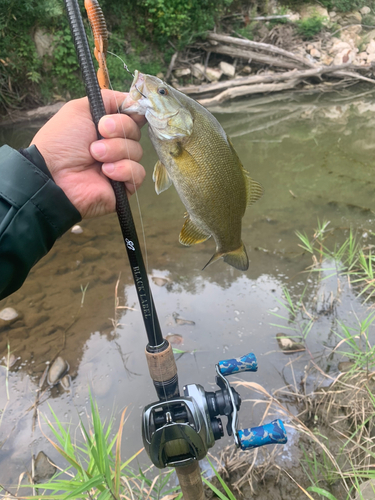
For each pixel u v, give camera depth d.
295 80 2.97
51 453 0.55
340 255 0.87
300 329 0.73
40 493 0.50
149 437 0.32
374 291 0.75
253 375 0.65
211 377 0.65
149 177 1.53
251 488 0.50
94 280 0.90
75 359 0.69
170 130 0.37
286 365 0.66
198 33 2.90
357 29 3.55
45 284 0.89
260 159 1.64
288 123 2.22
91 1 0.30
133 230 0.33
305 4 3.63
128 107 0.35
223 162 0.40
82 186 0.34
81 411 0.60
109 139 0.32
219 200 0.41
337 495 0.48
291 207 1.21
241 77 2.96
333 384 0.60
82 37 0.30
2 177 0.29
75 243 1.06
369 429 0.53
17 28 2.35
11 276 0.30
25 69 2.44
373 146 1.74
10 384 0.65
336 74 3.05
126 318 0.78
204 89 2.89
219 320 0.77
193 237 0.43
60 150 0.33
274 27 3.31
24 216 0.30
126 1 2.70
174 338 0.72
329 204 1.21
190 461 0.34
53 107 2.51
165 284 0.88
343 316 0.76
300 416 0.58
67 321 0.78
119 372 0.67
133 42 2.80
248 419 0.58
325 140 1.86
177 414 0.33
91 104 0.31
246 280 0.88
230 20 3.27
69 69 2.54
